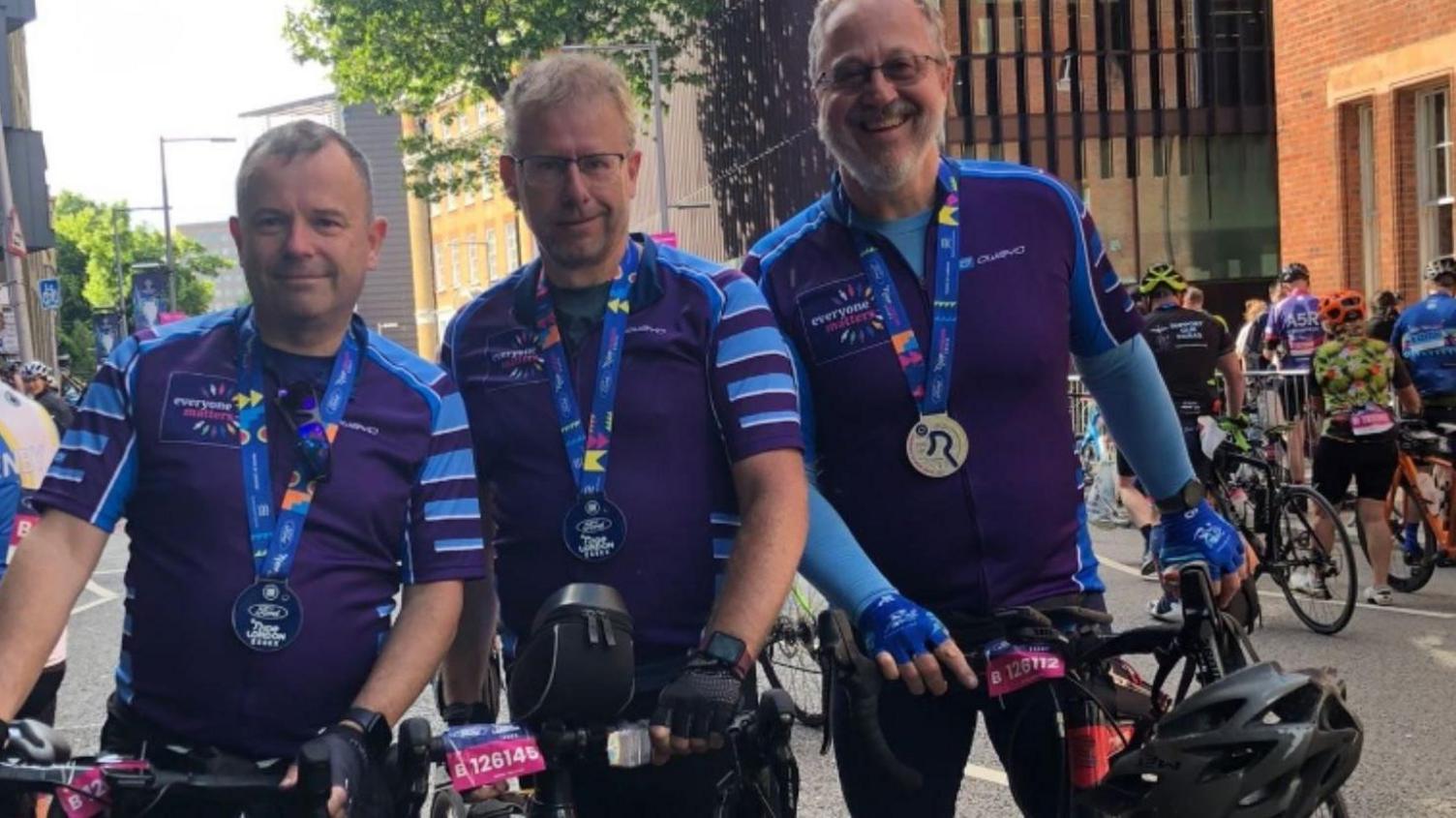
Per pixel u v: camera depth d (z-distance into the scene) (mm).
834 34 3223
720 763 3055
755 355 3010
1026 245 3295
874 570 3059
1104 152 31219
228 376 2732
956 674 2885
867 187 3254
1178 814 2443
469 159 39312
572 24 36812
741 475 2949
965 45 30781
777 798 2678
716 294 3059
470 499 2840
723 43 40312
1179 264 31469
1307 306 14133
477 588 3254
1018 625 3061
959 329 3252
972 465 3246
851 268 3318
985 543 3240
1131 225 31359
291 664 2658
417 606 2768
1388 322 13039
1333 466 9375
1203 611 2926
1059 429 3322
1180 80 31234
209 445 2697
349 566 2713
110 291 103375
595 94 2971
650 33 37625
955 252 3277
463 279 70875
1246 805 2400
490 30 36625
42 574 2625
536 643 2471
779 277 3371
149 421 2703
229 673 2654
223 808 2623
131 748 2703
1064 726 3049
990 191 3328
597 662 2449
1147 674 6578
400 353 2846
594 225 2986
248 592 2656
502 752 2471
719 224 42188
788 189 35344
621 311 3057
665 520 3016
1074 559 3328
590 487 3023
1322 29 16984
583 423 3059
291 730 2672
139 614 2699
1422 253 15953
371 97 38312
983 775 5910
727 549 3068
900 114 3197
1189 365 9297
